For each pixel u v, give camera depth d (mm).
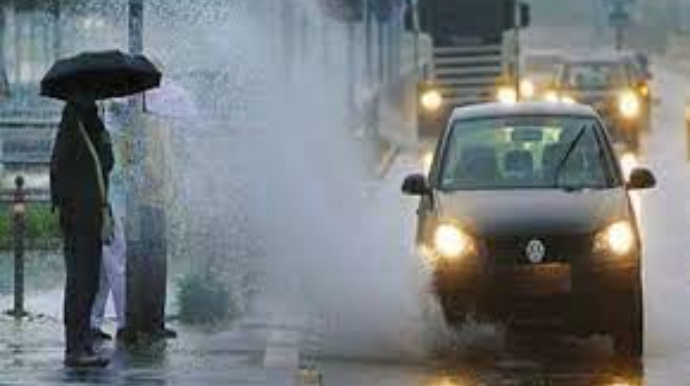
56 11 64875
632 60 102000
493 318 29969
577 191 31578
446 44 94688
